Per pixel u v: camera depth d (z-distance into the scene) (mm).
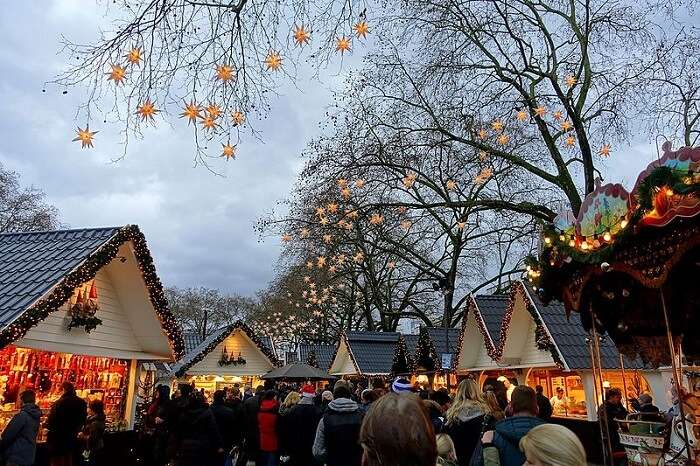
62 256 10039
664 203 4836
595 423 12477
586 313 8047
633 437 6180
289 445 9984
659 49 14398
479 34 16875
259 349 24547
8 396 10070
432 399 7805
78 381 11766
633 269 5902
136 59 4512
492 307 18312
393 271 37781
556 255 6875
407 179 15070
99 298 11625
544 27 16688
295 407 10117
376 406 2195
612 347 13844
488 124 16359
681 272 7438
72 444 9336
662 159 5082
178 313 62844
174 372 22297
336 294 41031
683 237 5242
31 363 10641
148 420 12055
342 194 16359
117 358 12391
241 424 12109
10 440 7652
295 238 17875
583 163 15953
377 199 18453
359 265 33312
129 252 11281
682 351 8688
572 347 13750
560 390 16031
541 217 16422
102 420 10641
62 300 9133
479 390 5586
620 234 5352
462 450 5230
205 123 4617
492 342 16938
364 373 28594
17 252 10844
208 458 8141
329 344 47781
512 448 3613
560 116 13922
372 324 37438
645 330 8703
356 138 17422
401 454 2027
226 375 23750
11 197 37406
